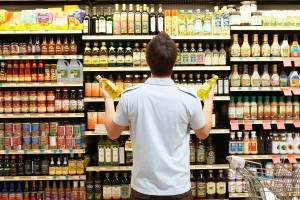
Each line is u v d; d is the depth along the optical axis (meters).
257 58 4.55
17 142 4.55
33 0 4.92
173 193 2.18
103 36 4.49
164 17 4.56
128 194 4.62
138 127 2.20
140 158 2.20
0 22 4.50
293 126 4.98
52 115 4.55
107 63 4.55
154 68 2.23
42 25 4.52
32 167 4.62
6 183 4.66
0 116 4.54
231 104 4.65
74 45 4.54
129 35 4.51
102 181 4.77
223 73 4.81
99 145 4.61
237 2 5.05
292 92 4.67
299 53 4.59
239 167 2.42
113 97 2.43
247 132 4.67
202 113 2.29
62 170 4.59
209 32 4.54
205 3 5.09
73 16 4.53
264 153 4.70
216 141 5.08
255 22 4.55
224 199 4.61
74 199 4.62
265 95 4.91
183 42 4.92
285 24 4.57
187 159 2.27
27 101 4.61
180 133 2.22
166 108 2.19
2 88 4.83
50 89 4.84
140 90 2.22
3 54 4.53
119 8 5.05
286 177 2.49
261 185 2.33
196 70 4.64
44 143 4.57
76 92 4.75
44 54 4.53
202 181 4.62
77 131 4.57
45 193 4.63
